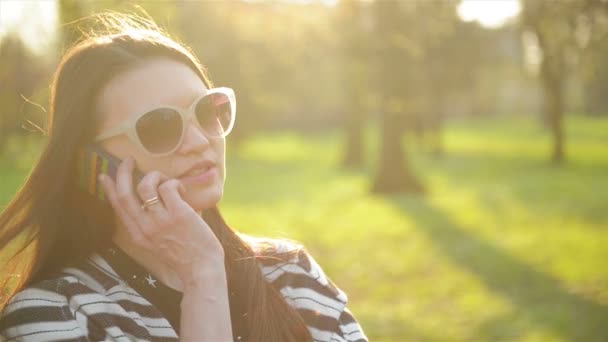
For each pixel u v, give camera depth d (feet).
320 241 53.06
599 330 28.12
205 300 5.27
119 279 5.49
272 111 149.18
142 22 6.20
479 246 48.96
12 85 45.24
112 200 5.31
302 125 258.98
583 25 60.95
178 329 5.50
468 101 308.40
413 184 84.17
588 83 81.15
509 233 54.13
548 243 49.11
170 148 5.29
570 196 75.77
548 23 67.56
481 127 272.72
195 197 5.43
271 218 65.46
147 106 5.25
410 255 46.60
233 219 64.95
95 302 5.25
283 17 86.43
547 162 122.93
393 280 39.58
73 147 5.36
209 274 5.32
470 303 33.73
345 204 75.46
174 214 5.26
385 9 77.87
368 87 80.84
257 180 106.01
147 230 5.28
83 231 5.56
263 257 6.13
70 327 5.13
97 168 5.34
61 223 5.49
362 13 79.41
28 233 5.51
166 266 5.61
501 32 102.06
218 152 5.52
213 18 89.15
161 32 6.21
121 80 5.31
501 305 33.06
